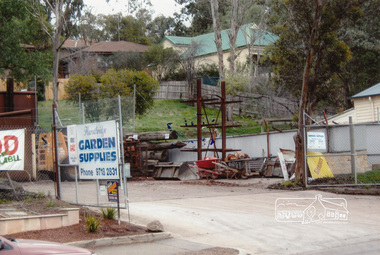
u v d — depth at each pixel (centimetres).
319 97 2116
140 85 3309
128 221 1113
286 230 1062
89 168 1138
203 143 2738
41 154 1950
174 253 845
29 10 2753
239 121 3912
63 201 1221
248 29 4969
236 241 961
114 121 1055
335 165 2111
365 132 2200
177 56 4741
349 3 1850
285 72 2303
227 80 3984
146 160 2431
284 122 3762
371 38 3638
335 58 2011
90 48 4978
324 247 910
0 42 2572
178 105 4403
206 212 1263
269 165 2334
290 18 2036
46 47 3719
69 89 3061
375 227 1100
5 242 545
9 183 1246
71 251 586
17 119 2041
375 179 1869
